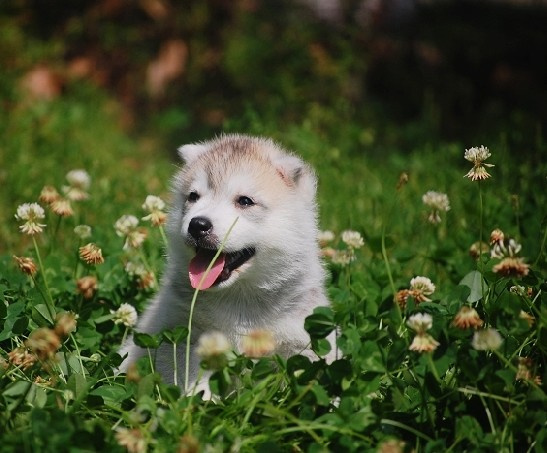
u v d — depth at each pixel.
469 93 19.25
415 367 6.26
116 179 13.22
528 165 11.84
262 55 18.30
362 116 17.70
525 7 20.34
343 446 5.68
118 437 5.57
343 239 8.74
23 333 7.55
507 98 19.19
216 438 5.85
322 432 5.99
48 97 17.75
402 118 18.86
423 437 5.88
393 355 6.26
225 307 7.77
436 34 19.86
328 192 12.50
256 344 6.21
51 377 6.54
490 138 16.14
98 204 11.72
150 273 8.74
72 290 8.37
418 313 6.33
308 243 8.10
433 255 9.45
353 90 18.38
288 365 6.38
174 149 17.48
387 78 19.17
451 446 5.79
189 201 8.20
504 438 5.80
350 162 14.09
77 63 18.95
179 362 7.50
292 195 8.13
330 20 18.91
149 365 6.80
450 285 9.01
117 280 8.80
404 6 19.88
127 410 6.33
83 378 6.30
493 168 12.71
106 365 7.09
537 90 19.22
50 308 7.48
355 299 8.48
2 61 18.11
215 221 7.66
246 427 5.97
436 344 6.02
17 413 5.94
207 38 19.30
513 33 20.02
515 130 16.05
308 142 13.73
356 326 7.43
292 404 6.00
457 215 11.38
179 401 6.08
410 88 19.12
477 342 6.02
